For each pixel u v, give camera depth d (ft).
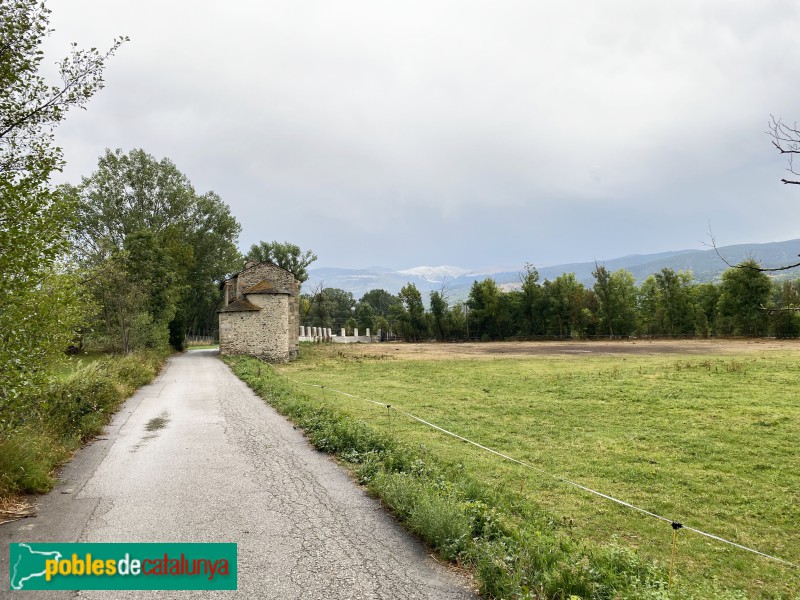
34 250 24.17
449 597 15.53
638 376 90.12
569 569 16.40
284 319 142.72
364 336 299.58
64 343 28.73
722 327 232.53
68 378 45.19
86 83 26.27
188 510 23.06
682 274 251.19
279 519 22.04
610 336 255.09
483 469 36.37
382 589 15.98
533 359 139.13
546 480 34.58
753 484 34.53
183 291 179.52
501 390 78.28
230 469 29.94
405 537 20.24
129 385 67.10
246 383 77.25
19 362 24.62
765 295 202.69
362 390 78.59
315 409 47.32
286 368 120.37
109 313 97.25
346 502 24.35
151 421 45.47
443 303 285.02
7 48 23.85
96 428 39.73
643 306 264.72
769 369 93.04
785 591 20.74
